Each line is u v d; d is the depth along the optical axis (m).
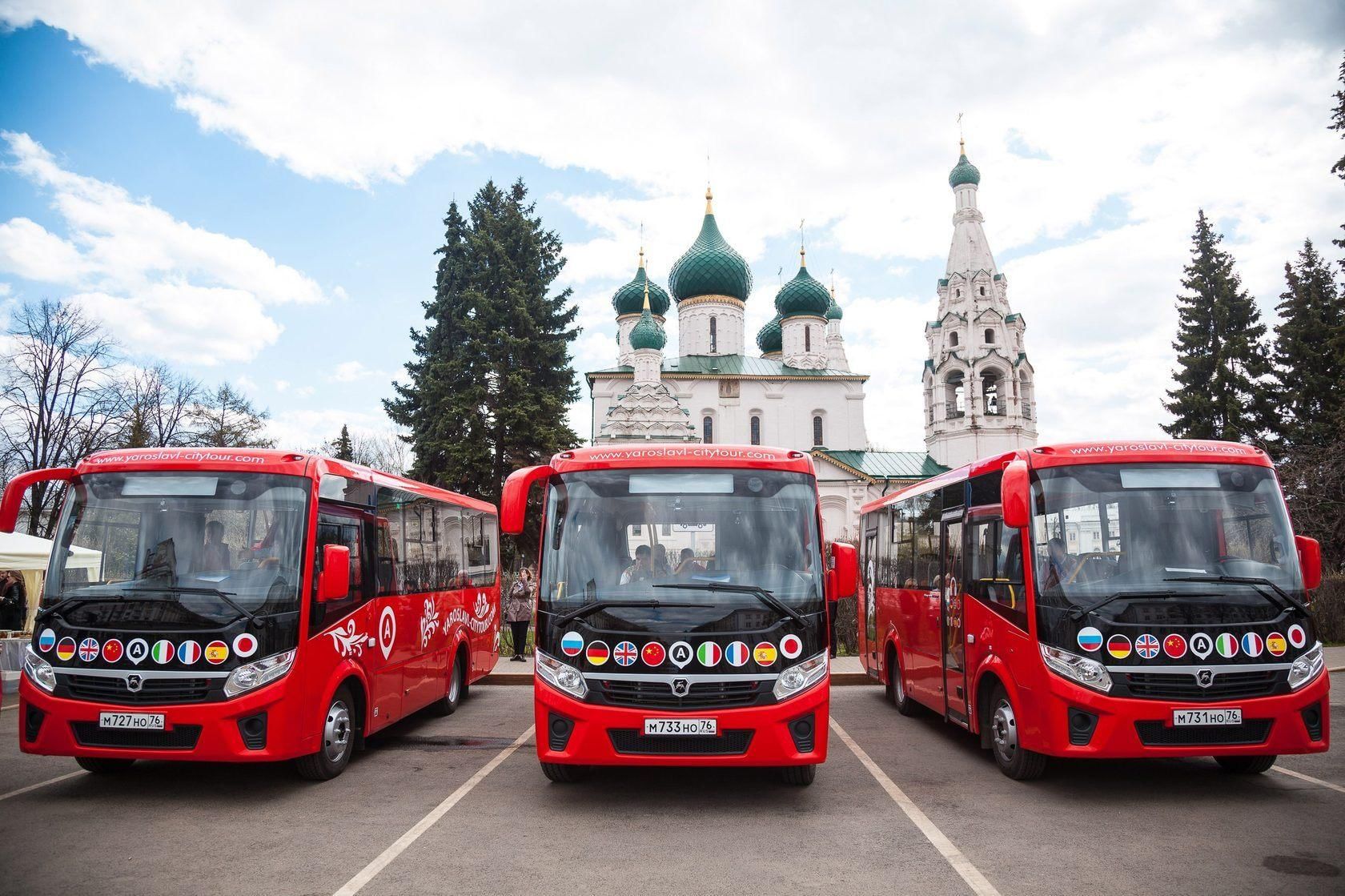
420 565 11.14
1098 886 5.48
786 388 52.94
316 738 7.98
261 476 8.03
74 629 7.47
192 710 7.25
